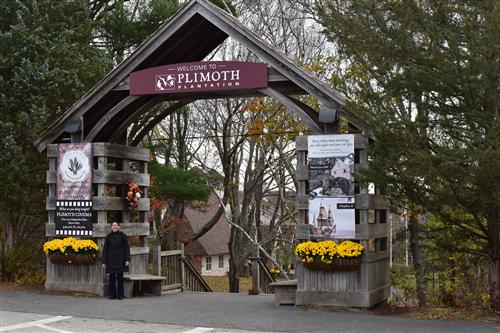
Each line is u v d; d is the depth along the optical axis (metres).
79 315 12.46
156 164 24.03
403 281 14.23
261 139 23.36
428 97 11.55
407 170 10.79
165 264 18.03
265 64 13.91
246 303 14.48
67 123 15.71
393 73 11.52
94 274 15.37
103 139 16.16
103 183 15.34
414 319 11.87
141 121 22.72
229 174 28.33
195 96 15.30
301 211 13.57
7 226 18.16
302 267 13.38
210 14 14.09
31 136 16.86
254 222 33.38
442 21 11.43
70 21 19.20
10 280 18.00
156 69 14.72
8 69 17.28
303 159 13.68
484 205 10.89
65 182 15.56
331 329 10.94
